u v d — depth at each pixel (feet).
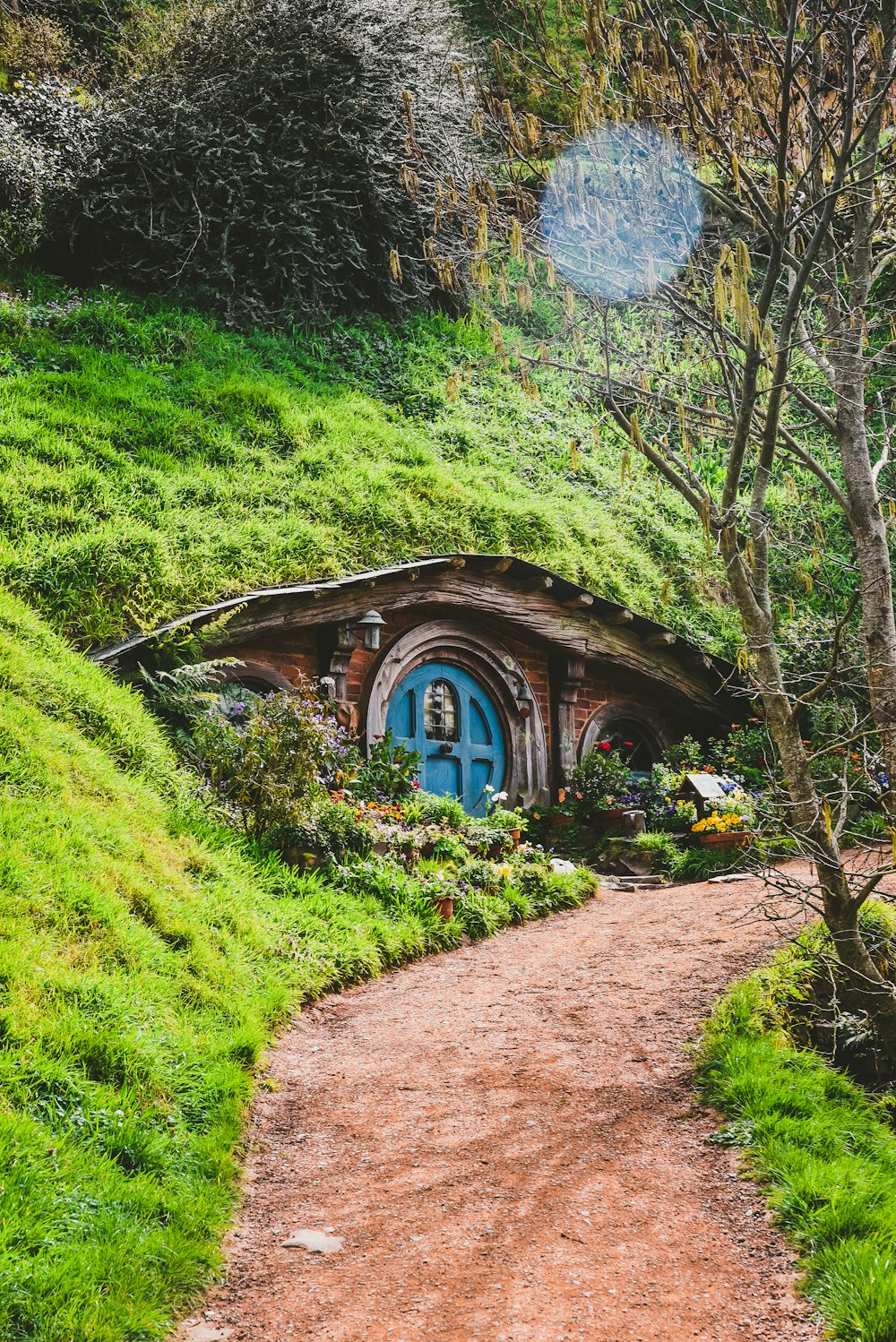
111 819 21.53
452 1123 16.21
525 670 42.29
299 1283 12.09
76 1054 14.40
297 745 27.76
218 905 21.66
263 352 48.70
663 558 50.80
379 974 23.62
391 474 42.65
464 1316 11.26
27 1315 10.09
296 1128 16.16
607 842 38.19
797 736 19.03
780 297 34.24
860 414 20.47
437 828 31.83
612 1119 16.12
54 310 43.32
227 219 49.75
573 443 19.39
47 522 31.58
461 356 56.54
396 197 52.42
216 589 32.27
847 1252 11.86
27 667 25.05
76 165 48.08
